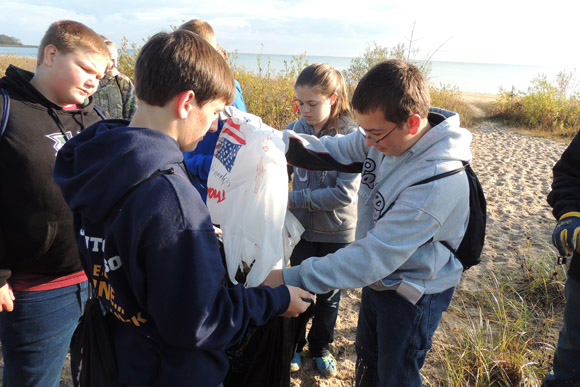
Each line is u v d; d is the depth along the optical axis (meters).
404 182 1.55
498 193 6.16
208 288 1.06
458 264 1.67
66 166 1.22
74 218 1.30
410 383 1.75
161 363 1.17
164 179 1.05
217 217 1.61
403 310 1.66
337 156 1.95
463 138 1.55
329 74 2.29
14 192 1.73
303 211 2.47
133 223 1.02
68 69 1.78
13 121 1.71
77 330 1.37
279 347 1.42
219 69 1.16
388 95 1.42
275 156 1.50
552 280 3.51
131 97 3.20
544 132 12.73
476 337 2.72
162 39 1.12
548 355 2.65
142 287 1.06
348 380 2.60
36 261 1.81
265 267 1.44
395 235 1.49
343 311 3.31
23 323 1.86
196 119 1.17
